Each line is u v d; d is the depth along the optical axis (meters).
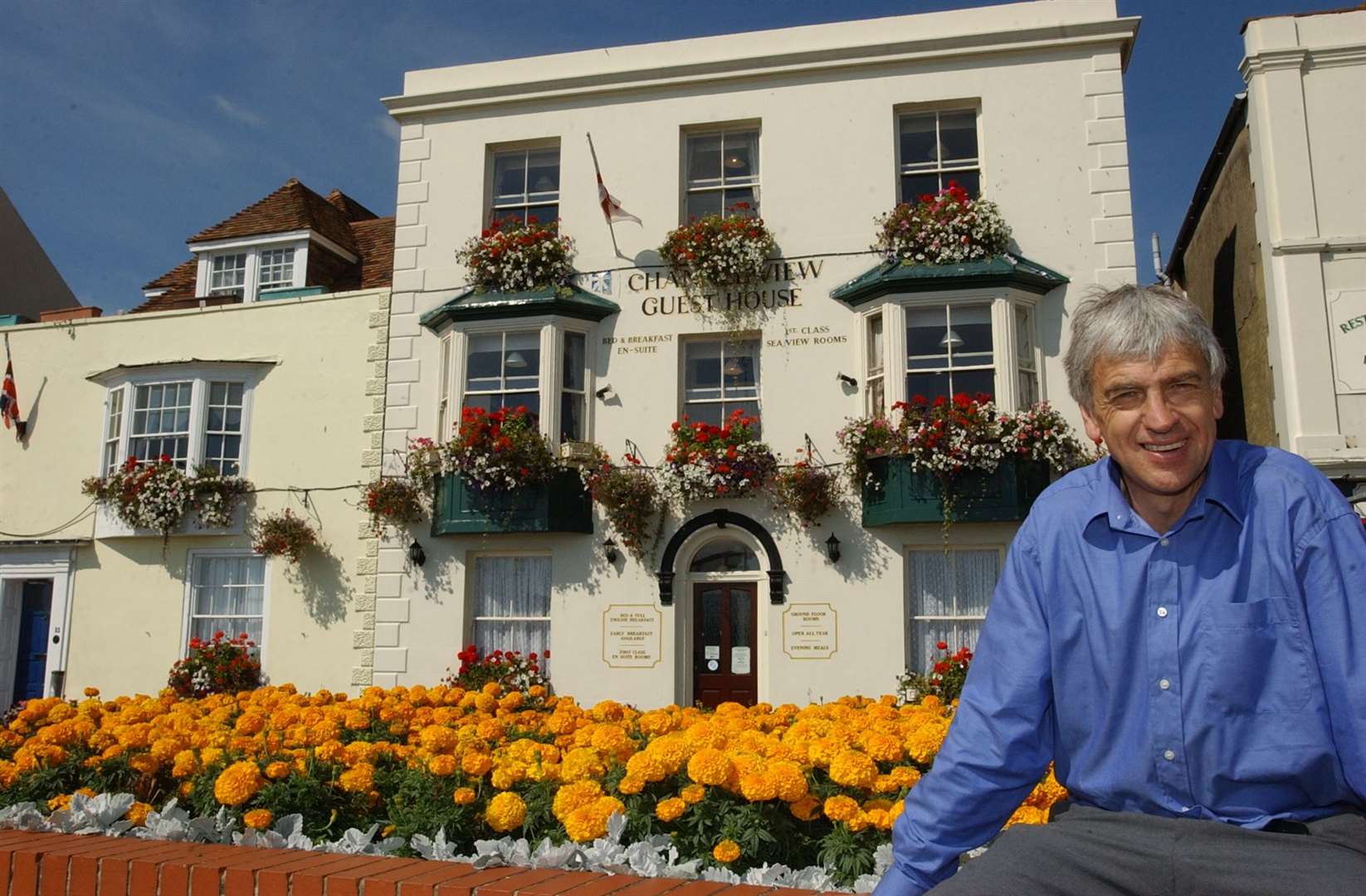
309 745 5.32
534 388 14.05
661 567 13.33
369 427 14.81
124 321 16.36
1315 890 1.87
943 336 13.04
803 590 12.92
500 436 13.39
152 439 15.74
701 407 13.88
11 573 15.98
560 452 13.72
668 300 13.96
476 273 14.33
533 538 13.84
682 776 4.26
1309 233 11.93
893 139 13.75
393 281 15.18
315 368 15.27
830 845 3.87
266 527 14.58
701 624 13.40
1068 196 13.16
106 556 15.59
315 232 17.39
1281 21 12.35
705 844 4.01
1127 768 2.11
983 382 12.87
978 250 12.95
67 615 15.58
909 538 12.84
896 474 12.56
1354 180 11.96
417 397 14.61
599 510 13.67
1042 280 12.85
